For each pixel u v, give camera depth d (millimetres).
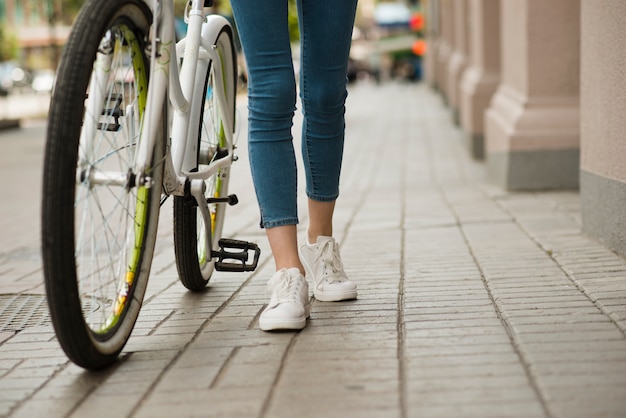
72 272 2645
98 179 2836
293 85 3365
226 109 3850
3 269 5367
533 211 6293
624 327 3027
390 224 6051
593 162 4875
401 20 53406
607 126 4590
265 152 3393
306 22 3418
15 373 2959
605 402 2322
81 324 2693
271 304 3254
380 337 3086
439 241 5234
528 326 3115
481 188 7996
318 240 3707
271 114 3371
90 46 2689
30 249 6168
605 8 4594
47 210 2594
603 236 4715
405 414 2316
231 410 2428
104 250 3020
